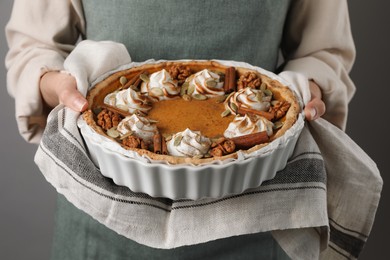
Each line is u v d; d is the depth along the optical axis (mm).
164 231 691
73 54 794
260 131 678
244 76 785
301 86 769
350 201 818
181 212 686
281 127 700
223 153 637
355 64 1395
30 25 917
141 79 782
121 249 893
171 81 771
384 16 1344
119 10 870
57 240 980
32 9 913
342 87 883
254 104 732
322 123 798
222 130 700
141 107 728
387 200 1479
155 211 688
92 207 688
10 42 968
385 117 1425
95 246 915
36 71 828
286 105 731
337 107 911
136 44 884
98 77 768
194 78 781
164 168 600
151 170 608
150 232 687
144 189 650
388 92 1403
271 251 920
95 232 906
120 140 657
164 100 766
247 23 875
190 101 766
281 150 648
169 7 853
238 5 859
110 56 782
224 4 855
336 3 926
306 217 705
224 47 884
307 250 766
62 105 741
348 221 830
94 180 679
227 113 733
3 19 1386
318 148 772
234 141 652
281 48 1070
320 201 715
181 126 706
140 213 681
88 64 773
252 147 648
